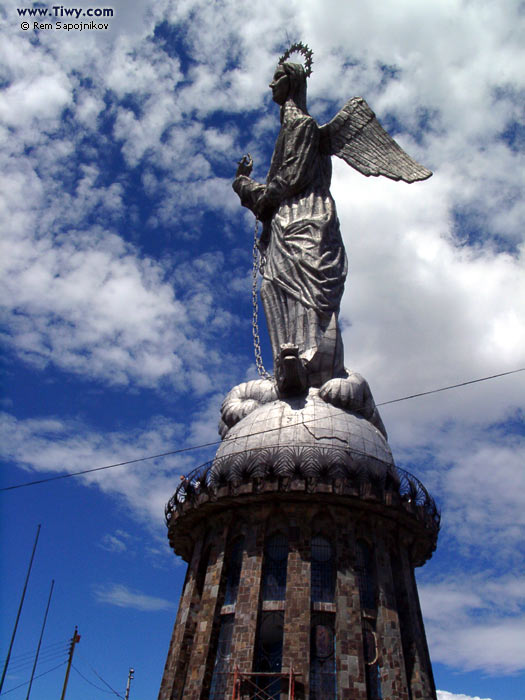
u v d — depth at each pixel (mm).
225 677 37562
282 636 38469
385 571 40812
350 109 57844
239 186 59906
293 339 49875
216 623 39500
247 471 42062
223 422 50281
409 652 39500
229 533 42469
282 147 56812
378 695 36844
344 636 37000
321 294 50406
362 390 47344
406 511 41500
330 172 57406
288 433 43781
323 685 36219
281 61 62562
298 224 53500
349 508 41312
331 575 40000
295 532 40719
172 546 48906
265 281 53500
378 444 44844
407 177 54438
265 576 40188
